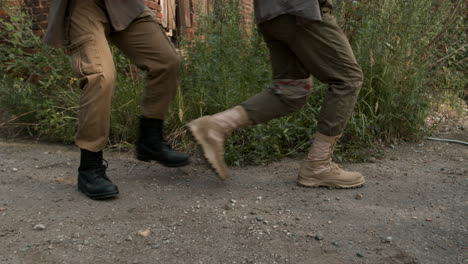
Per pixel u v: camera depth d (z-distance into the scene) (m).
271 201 2.49
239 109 2.50
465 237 2.09
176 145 3.51
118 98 3.74
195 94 3.68
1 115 3.90
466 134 4.21
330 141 2.64
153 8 5.40
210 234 2.07
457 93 4.69
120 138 3.71
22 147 3.54
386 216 2.31
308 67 2.49
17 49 3.99
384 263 1.85
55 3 2.38
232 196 2.56
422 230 2.15
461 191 2.71
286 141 3.51
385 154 3.54
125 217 2.24
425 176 3.00
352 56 2.47
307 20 2.31
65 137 3.67
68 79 4.00
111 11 2.38
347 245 1.99
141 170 3.03
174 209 2.35
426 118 4.41
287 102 2.55
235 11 4.10
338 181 2.71
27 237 2.01
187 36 4.31
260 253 1.90
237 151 3.22
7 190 2.58
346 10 4.02
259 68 3.83
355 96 2.54
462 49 4.32
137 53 2.55
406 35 3.86
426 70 4.12
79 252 1.89
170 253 1.90
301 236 2.06
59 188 2.64
